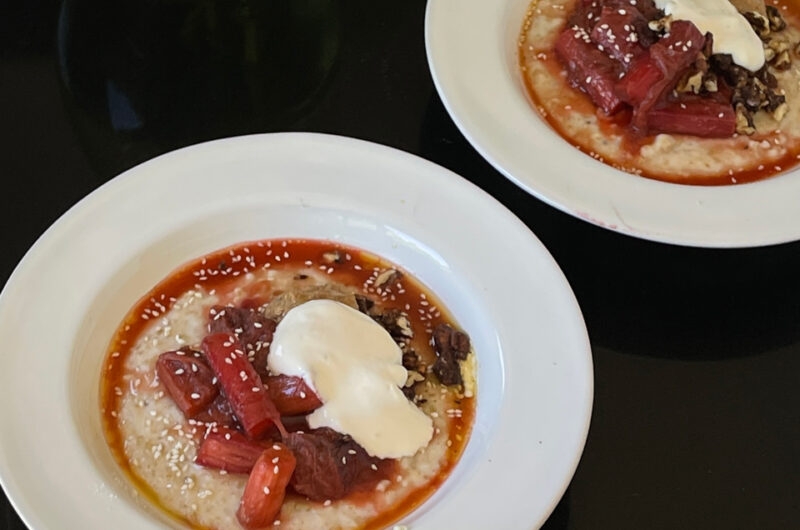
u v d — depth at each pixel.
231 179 0.81
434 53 0.87
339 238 0.81
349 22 0.94
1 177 0.84
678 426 0.76
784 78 0.93
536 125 0.84
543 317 0.76
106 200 0.79
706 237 0.79
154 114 0.88
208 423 0.74
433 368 0.77
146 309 0.79
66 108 0.88
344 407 0.74
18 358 0.74
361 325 0.76
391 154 0.81
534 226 0.84
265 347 0.76
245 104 0.89
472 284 0.78
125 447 0.74
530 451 0.72
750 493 0.74
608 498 0.74
